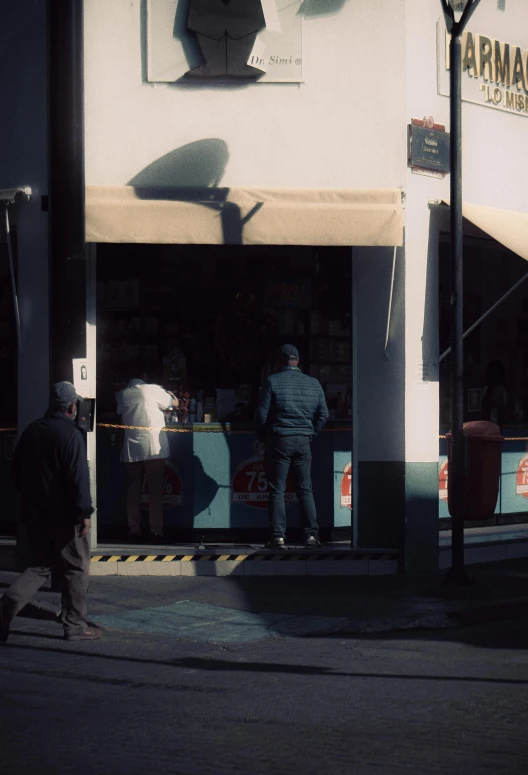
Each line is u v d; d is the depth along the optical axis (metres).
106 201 10.90
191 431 12.13
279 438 11.52
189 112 11.45
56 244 10.05
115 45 11.38
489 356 13.52
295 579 11.33
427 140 11.80
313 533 11.71
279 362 11.95
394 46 11.65
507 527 13.48
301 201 11.26
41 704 6.46
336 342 12.37
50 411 8.46
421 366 11.73
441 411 12.87
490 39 12.64
